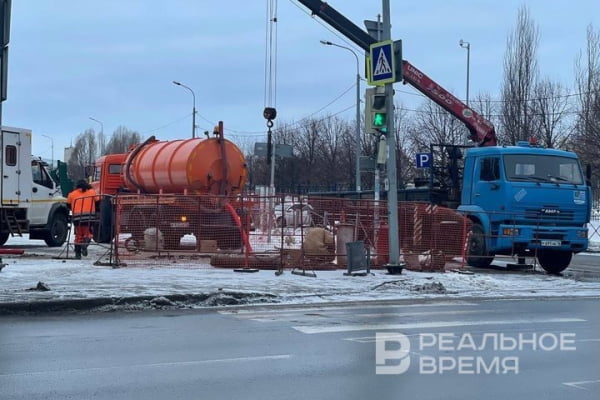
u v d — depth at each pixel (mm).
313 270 16516
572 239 18500
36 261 17641
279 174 58312
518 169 18391
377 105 15922
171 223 17672
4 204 20656
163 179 21172
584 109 36406
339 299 13266
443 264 17875
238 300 12656
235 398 6398
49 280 13664
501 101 41250
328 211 17203
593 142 33719
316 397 6473
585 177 19906
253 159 60156
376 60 15930
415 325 10383
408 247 17859
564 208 18484
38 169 23328
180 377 7156
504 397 6590
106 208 17141
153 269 16219
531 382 7180
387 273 16531
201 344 8859
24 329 9852
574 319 11242
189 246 17656
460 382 7121
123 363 7762
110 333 9594
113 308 11641
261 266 16719
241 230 17000
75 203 18438
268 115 24766
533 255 19219
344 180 55656
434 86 22797
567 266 20625
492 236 18391
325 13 19219
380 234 17703
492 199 18547
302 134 63562
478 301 13492
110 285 13141
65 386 6746
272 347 8688
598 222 39312
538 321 10977
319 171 58469
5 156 20781
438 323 10586
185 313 11516
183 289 12898
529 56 38844
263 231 16844
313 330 9891
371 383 7020
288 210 16766
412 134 50406
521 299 13906
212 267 16953
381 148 16344
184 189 20578
